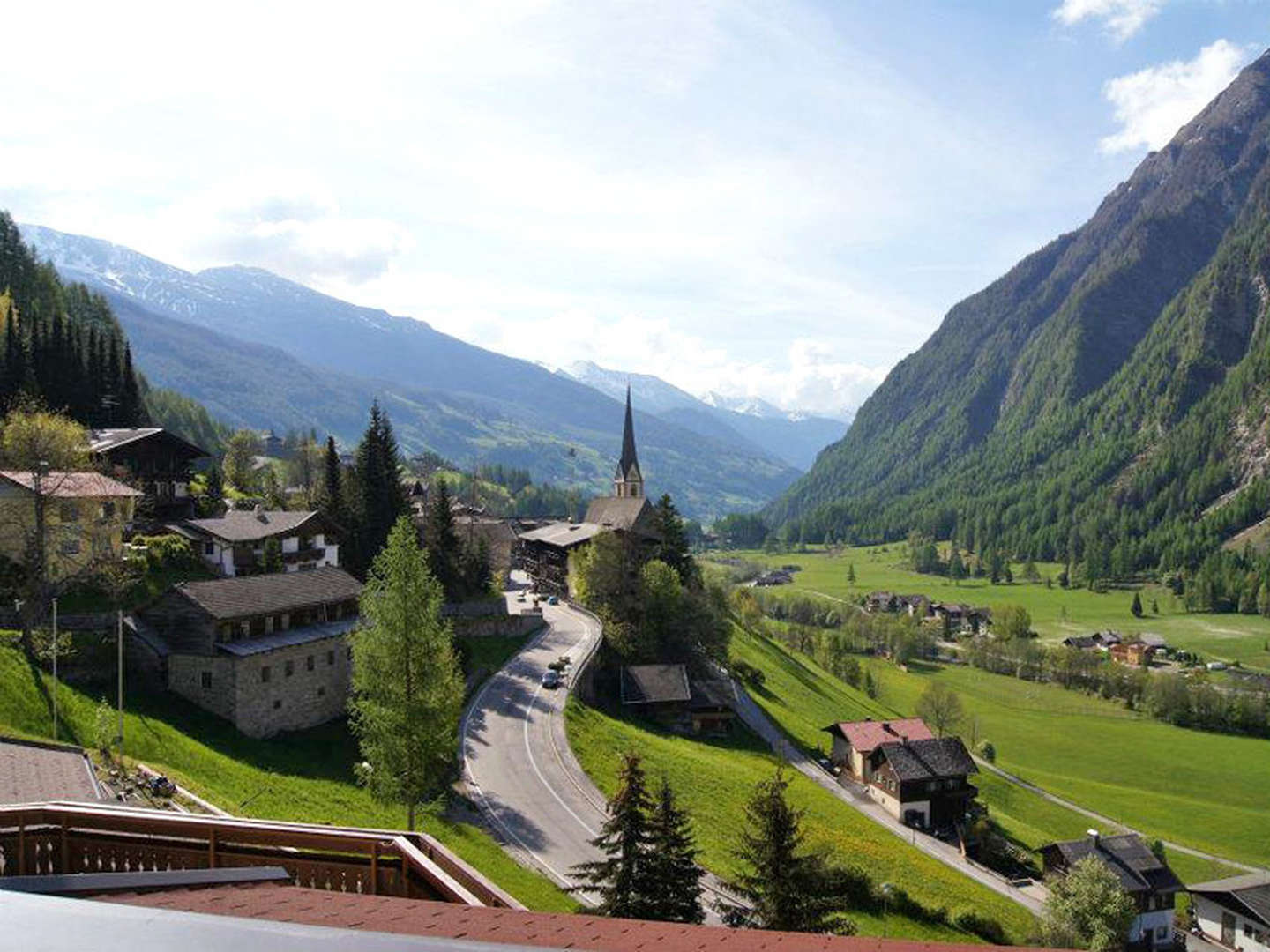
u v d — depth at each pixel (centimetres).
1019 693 17525
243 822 1395
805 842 7094
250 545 8888
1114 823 10856
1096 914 6875
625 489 18200
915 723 10731
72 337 12812
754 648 15250
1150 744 14425
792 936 809
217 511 10912
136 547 7944
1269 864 10000
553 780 6588
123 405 12988
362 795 5650
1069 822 10788
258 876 920
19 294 17638
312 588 7144
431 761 4784
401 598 4741
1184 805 11788
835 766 10662
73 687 5647
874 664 19312
